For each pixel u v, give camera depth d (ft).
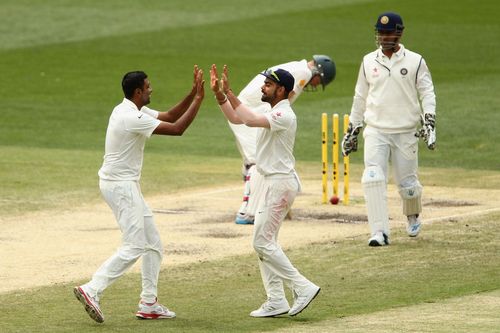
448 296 131.13
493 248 158.51
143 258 123.54
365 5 495.41
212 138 279.08
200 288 136.87
